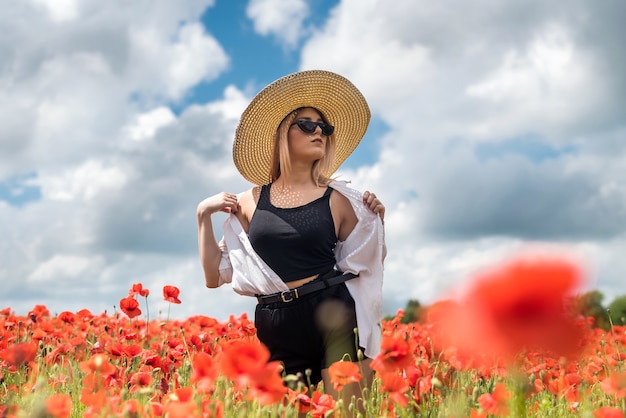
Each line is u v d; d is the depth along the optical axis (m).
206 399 2.47
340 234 3.56
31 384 3.37
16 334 5.21
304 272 3.33
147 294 4.60
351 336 3.24
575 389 3.16
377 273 3.43
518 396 1.22
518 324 0.72
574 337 0.72
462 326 0.75
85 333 5.26
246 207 3.69
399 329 4.66
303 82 3.90
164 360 3.87
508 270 0.71
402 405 2.30
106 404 2.35
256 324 3.45
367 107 4.21
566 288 0.69
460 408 2.40
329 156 3.82
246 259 3.50
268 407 2.44
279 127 3.90
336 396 3.14
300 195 3.57
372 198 3.52
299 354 3.33
